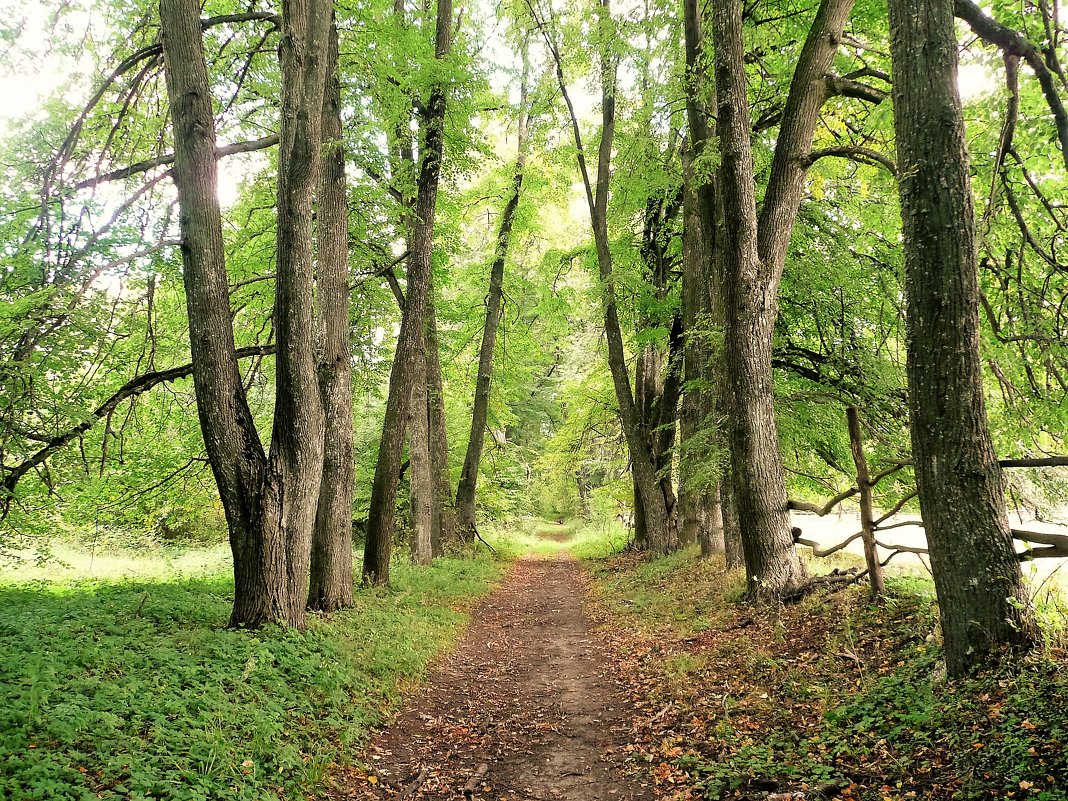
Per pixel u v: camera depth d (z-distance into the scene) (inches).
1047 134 232.1
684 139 575.2
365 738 221.1
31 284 322.0
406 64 463.2
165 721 173.5
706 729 210.1
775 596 324.2
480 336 957.8
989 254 286.5
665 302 676.7
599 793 183.8
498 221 924.0
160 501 526.9
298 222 304.5
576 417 937.5
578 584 681.6
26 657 200.4
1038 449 306.3
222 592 413.7
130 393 329.7
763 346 341.7
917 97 191.6
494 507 1109.7
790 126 337.1
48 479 351.9
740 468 340.8
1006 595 178.7
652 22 524.4
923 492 193.0
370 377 656.4
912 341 194.7
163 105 377.7
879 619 250.7
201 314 274.1
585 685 298.7
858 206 510.9
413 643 341.4
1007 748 139.6
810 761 167.9
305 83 302.7
